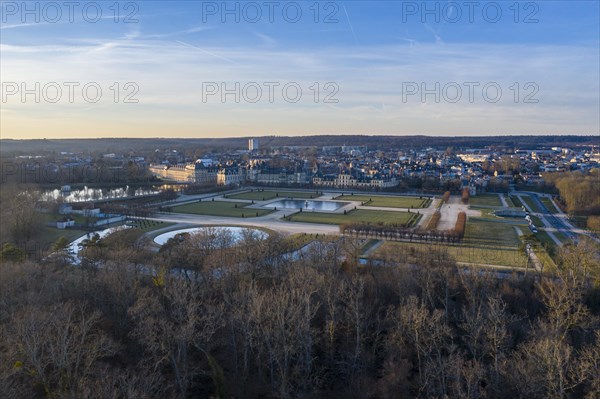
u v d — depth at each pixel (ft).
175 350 587.68
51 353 492.13
